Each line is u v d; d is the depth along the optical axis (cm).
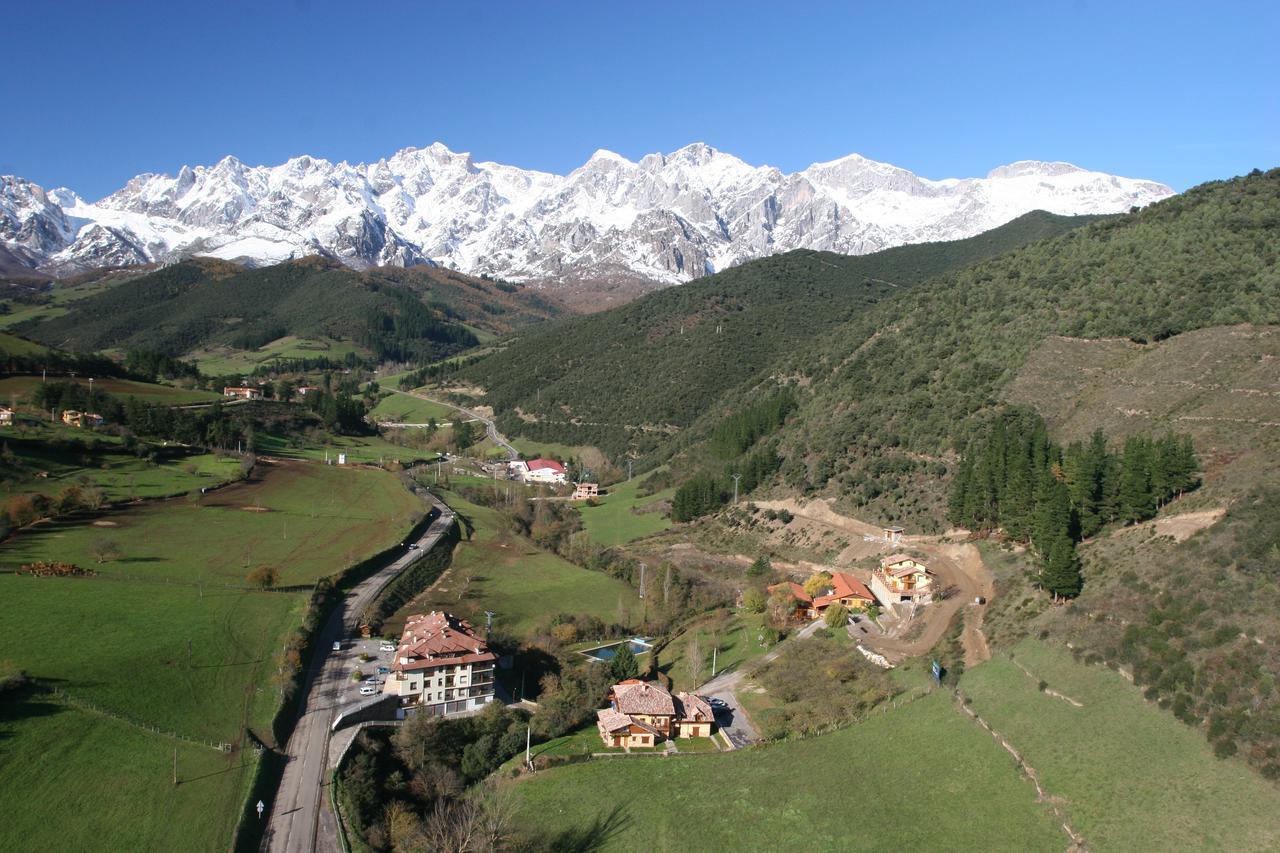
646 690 9994
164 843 7050
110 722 8494
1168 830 6362
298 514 17312
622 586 15488
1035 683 8431
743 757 8806
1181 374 12612
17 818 7038
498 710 10062
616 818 7888
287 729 9131
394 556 15550
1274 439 10269
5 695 8462
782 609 12506
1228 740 6712
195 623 11031
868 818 7412
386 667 10831
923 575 11819
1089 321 15075
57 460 17550
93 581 12131
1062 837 6694
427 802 8600
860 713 9262
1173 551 9000
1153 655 7825
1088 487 10756
